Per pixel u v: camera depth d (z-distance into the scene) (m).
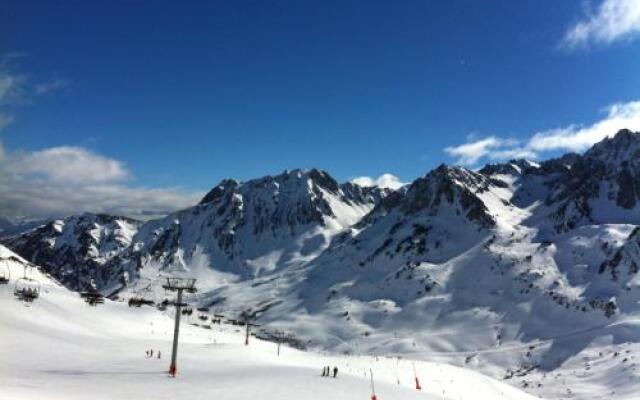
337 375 77.25
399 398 60.50
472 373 159.75
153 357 91.38
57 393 45.09
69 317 145.50
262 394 54.06
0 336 94.50
